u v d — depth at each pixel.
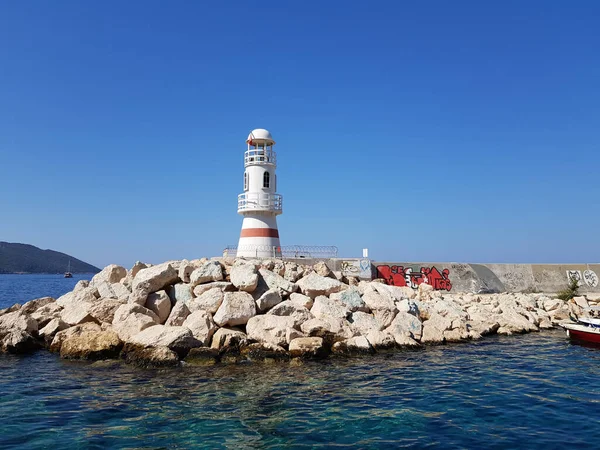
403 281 33.47
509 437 10.48
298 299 21.23
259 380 14.93
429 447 9.92
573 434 10.67
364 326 20.42
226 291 20.97
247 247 32.38
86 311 20.39
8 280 133.75
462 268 35.03
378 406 12.55
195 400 12.92
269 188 32.81
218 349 17.50
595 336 22.06
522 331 25.38
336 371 16.17
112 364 16.86
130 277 24.70
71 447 9.81
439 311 24.75
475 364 17.56
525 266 36.91
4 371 15.98
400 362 17.69
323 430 10.86
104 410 12.09
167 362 16.52
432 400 13.12
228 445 10.00
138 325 18.38
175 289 21.33
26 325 20.28
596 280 37.34
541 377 15.80
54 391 13.70
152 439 10.28
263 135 32.97
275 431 10.77
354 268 32.09
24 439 10.22
